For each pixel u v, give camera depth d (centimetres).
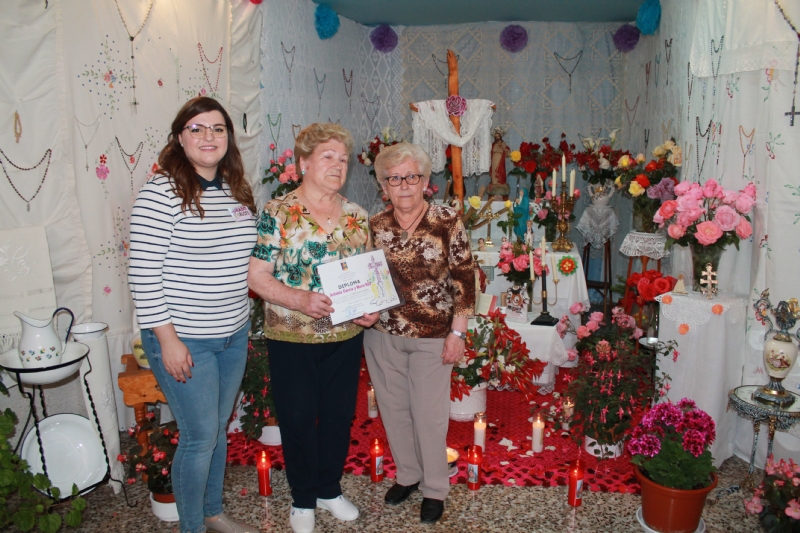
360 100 612
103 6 282
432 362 219
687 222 273
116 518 238
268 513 239
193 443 194
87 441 247
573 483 233
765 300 236
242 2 403
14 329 240
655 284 289
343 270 199
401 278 213
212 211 186
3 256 237
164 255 178
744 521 232
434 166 441
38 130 254
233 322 195
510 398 361
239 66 404
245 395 290
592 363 285
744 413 233
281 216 198
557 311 394
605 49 582
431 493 231
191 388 189
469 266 214
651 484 219
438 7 534
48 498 234
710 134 324
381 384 230
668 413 228
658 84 464
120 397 302
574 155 513
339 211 208
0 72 239
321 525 229
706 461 217
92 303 286
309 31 509
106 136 288
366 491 254
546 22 584
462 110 414
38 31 251
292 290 196
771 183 253
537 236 444
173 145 185
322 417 221
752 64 272
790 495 219
